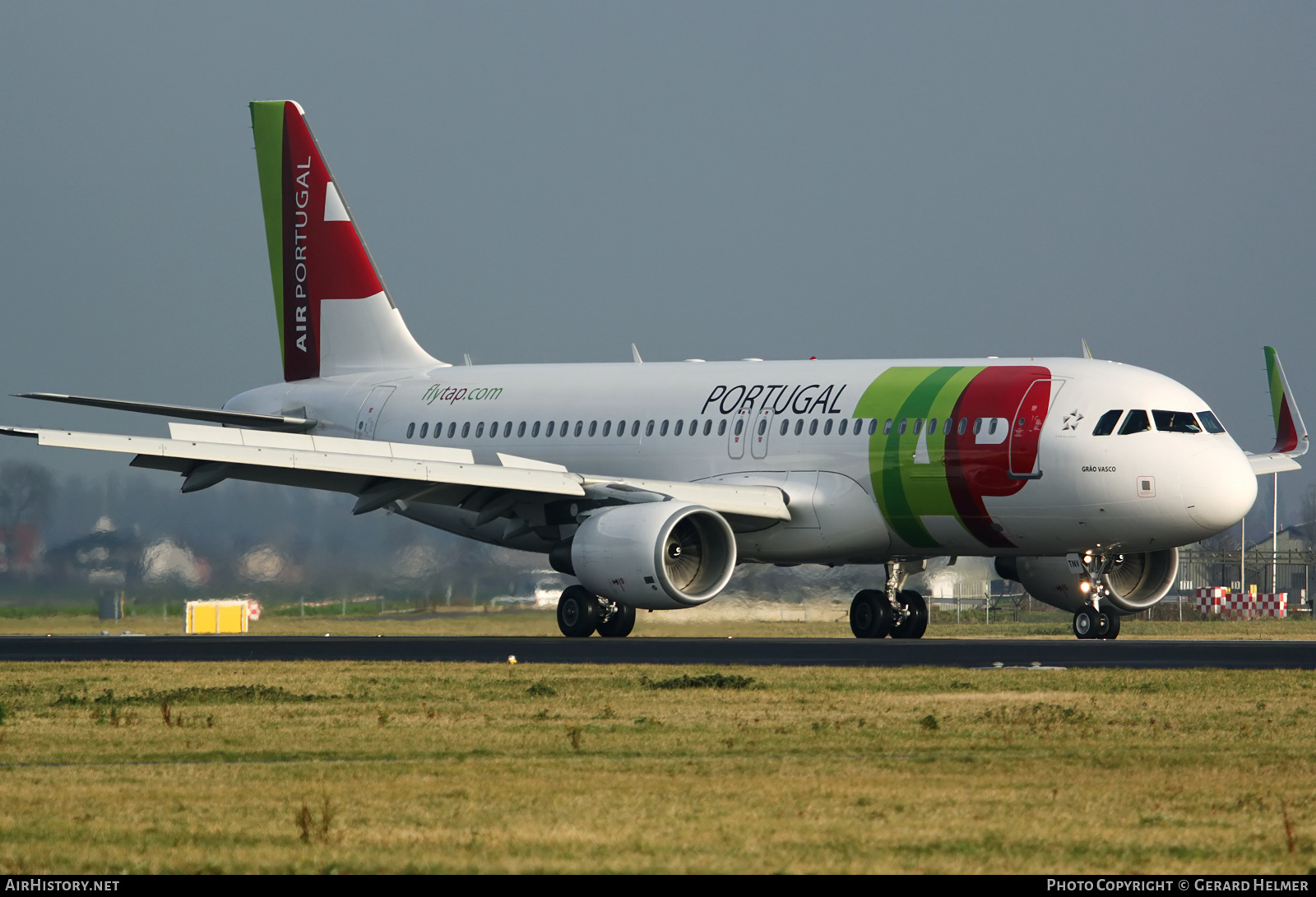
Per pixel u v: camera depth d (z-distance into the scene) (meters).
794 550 137.88
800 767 55.09
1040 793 49.59
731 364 147.88
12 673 93.19
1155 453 123.75
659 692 79.31
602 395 151.75
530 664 98.31
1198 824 45.09
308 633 155.25
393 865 40.00
